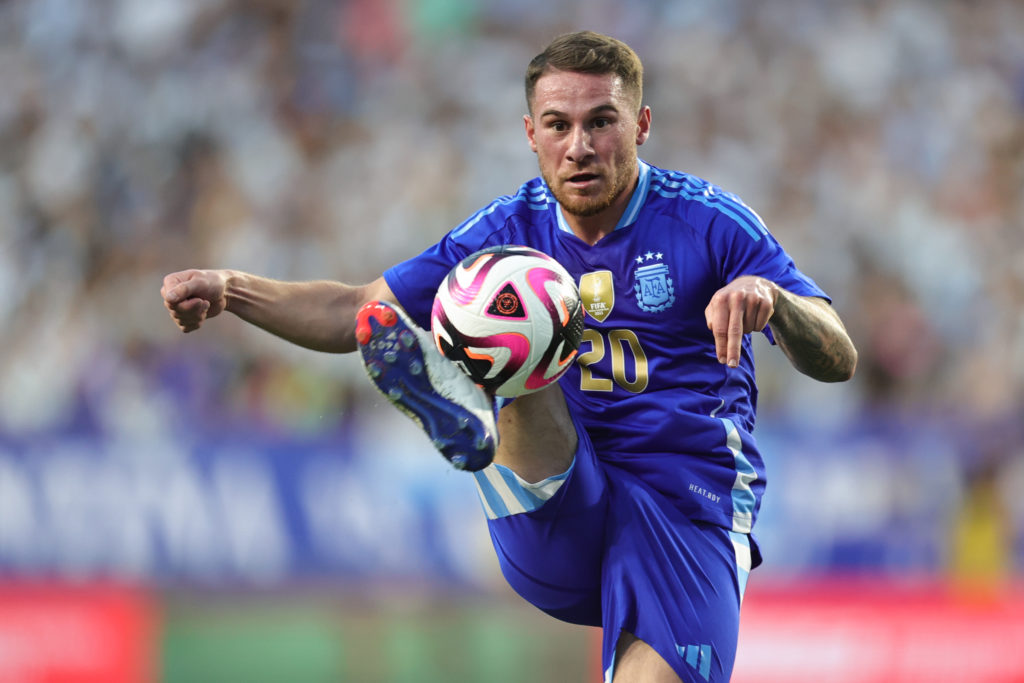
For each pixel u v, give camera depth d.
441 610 29.30
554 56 12.49
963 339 39.28
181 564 28.84
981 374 37.81
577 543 13.26
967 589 29.80
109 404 34.59
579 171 12.38
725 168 44.97
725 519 13.34
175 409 34.12
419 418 11.74
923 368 38.00
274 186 43.09
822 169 45.56
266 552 29.02
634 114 12.70
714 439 13.25
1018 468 30.31
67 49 47.91
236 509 29.08
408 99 46.81
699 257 12.95
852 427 30.05
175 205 43.00
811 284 12.62
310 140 45.25
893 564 29.72
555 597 13.83
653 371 13.20
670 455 13.29
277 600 28.95
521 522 13.28
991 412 30.50
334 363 34.69
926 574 29.77
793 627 29.16
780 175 45.03
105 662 28.41
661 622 12.87
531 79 12.73
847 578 29.50
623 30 49.72
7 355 37.41
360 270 41.12
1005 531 30.16
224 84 46.56
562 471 12.68
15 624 28.33
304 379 34.59
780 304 11.36
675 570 13.06
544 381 12.14
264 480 29.17
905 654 29.30
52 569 28.62
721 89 47.41
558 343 12.03
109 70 47.06
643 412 13.26
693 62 48.16
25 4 49.16
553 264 12.25
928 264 42.00
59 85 46.88
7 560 28.55
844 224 43.19
